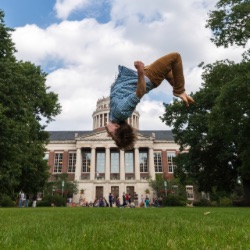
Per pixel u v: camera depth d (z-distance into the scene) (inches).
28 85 1221.7
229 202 2282.2
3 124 914.7
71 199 2512.3
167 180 2551.7
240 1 968.3
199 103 1536.7
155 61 150.9
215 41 1027.3
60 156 3024.1
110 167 2972.4
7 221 326.6
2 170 985.5
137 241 156.4
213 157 1610.5
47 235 184.2
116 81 150.5
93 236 176.6
